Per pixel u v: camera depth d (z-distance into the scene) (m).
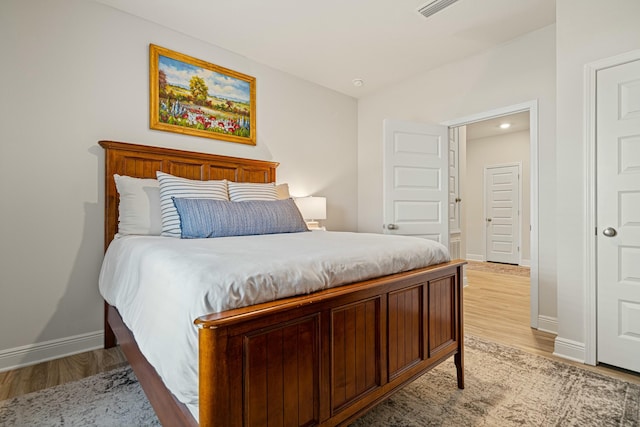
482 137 6.66
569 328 2.14
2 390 1.71
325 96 3.91
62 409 1.53
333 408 1.14
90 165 2.27
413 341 1.51
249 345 0.90
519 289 4.09
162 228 2.13
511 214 6.25
